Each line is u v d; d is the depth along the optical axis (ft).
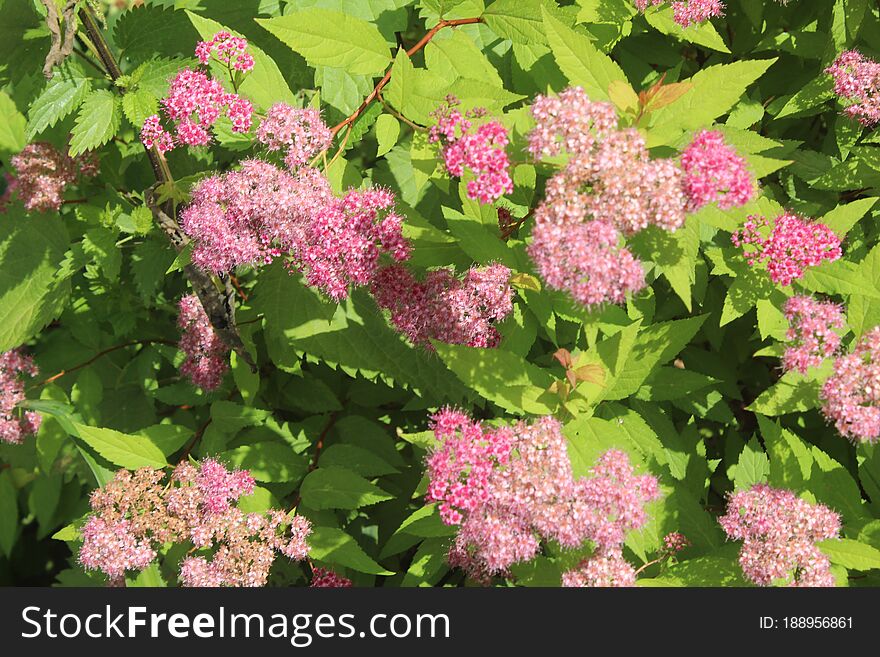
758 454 2.28
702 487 2.34
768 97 2.43
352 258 2.10
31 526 3.46
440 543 2.24
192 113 2.18
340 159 2.19
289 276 2.38
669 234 2.02
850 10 2.27
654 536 2.17
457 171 2.02
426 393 2.44
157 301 2.67
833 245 2.10
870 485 2.19
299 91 2.40
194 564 2.21
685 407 2.38
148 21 2.36
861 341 2.07
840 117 2.33
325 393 2.52
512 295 2.11
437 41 2.23
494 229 2.16
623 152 1.92
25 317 2.57
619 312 2.21
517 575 2.12
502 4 2.24
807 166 2.35
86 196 2.56
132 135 2.56
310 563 2.31
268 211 2.08
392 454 2.49
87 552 2.24
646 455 2.21
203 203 2.11
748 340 2.44
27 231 2.58
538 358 2.31
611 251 1.91
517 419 2.24
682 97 2.01
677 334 2.16
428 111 2.13
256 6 2.42
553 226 1.92
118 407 2.64
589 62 2.03
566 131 1.93
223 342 2.44
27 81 2.90
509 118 2.05
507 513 2.01
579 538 2.00
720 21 2.41
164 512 2.25
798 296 2.12
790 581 2.06
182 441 2.40
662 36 2.36
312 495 2.33
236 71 2.19
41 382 2.61
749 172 1.99
